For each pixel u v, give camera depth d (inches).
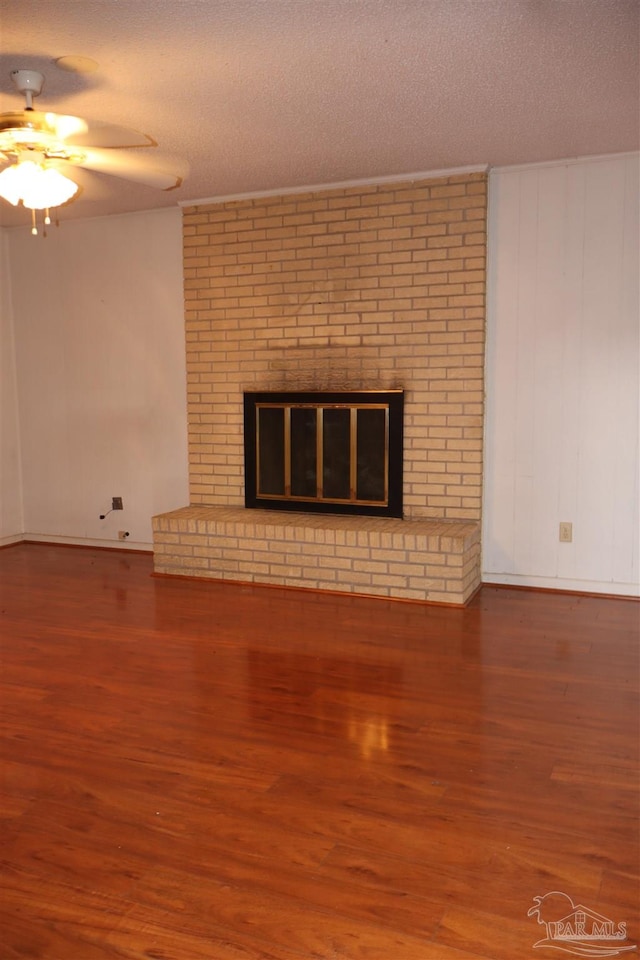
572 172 158.4
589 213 158.2
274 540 173.3
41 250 215.6
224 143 143.0
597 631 143.2
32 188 99.8
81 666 128.9
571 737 101.7
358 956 63.8
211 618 153.3
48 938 66.4
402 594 162.6
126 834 81.5
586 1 90.0
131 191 179.5
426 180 166.1
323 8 91.1
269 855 77.5
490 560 173.9
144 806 86.8
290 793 89.0
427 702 113.0
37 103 120.8
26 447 226.7
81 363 214.8
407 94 118.9
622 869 74.5
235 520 178.9
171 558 185.5
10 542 227.0
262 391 187.2
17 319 222.2
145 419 208.1
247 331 188.1
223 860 76.8
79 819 84.4
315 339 181.2
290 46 101.3
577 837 79.7
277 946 65.1
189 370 196.5
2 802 88.0
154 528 185.9
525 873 74.0
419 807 85.7
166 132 136.0
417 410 172.4
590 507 165.2
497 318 167.5
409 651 133.7
